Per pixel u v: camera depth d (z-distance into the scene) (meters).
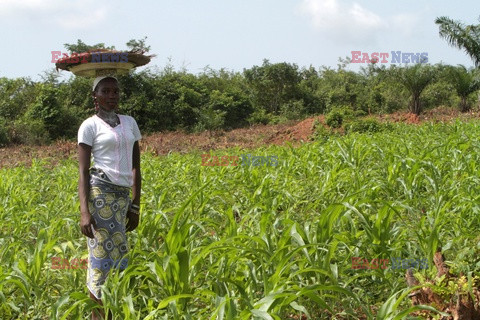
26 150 22.83
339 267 4.05
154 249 4.96
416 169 6.24
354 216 5.31
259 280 3.83
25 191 8.40
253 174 7.40
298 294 2.75
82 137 3.74
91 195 3.73
